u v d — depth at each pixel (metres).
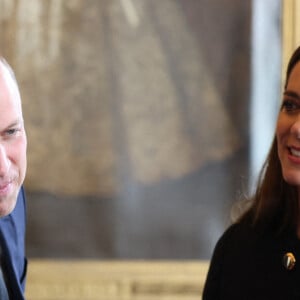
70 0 10.84
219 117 11.00
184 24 10.92
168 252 11.02
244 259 6.11
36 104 10.91
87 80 10.92
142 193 11.02
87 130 10.95
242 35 10.95
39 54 10.87
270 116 11.01
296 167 5.57
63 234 10.98
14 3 10.80
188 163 11.02
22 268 6.24
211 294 6.32
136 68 10.92
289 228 6.00
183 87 10.98
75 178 10.97
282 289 5.77
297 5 10.90
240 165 11.04
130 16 10.88
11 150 5.22
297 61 5.70
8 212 5.28
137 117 10.98
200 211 11.05
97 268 10.97
